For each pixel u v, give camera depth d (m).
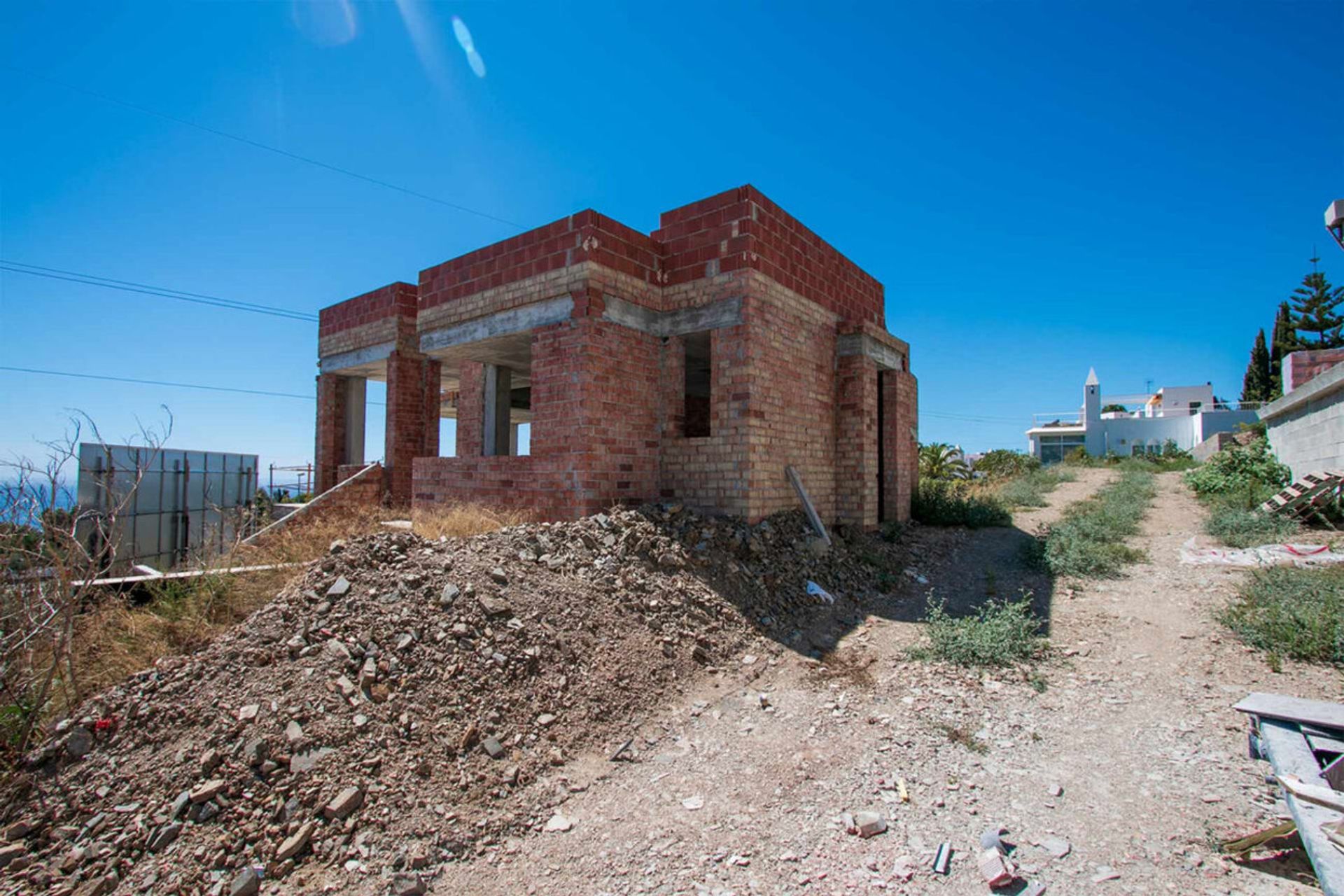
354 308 15.16
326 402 15.75
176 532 12.06
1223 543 9.77
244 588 5.81
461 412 14.24
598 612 5.93
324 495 12.61
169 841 3.37
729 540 7.99
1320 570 7.29
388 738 4.08
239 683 4.34
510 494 9.49
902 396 12.31
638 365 9.22
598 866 3.39
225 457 13.46
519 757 4.24
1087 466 25.31
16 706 4.09
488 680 4.75
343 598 5.19
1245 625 6.22
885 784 4.11
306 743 3.90
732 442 8.68
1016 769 4.25
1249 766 4.14
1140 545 10.28
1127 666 5.90
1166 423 34.31
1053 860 3.33
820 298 10.55
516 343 10.26
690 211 9.38
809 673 5.92
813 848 3.50
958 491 15.47
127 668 4.58
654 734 4.76
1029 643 6.34
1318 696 4.97
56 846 3.36
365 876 3.27
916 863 3.34
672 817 3.81
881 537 10.84
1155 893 3.06
